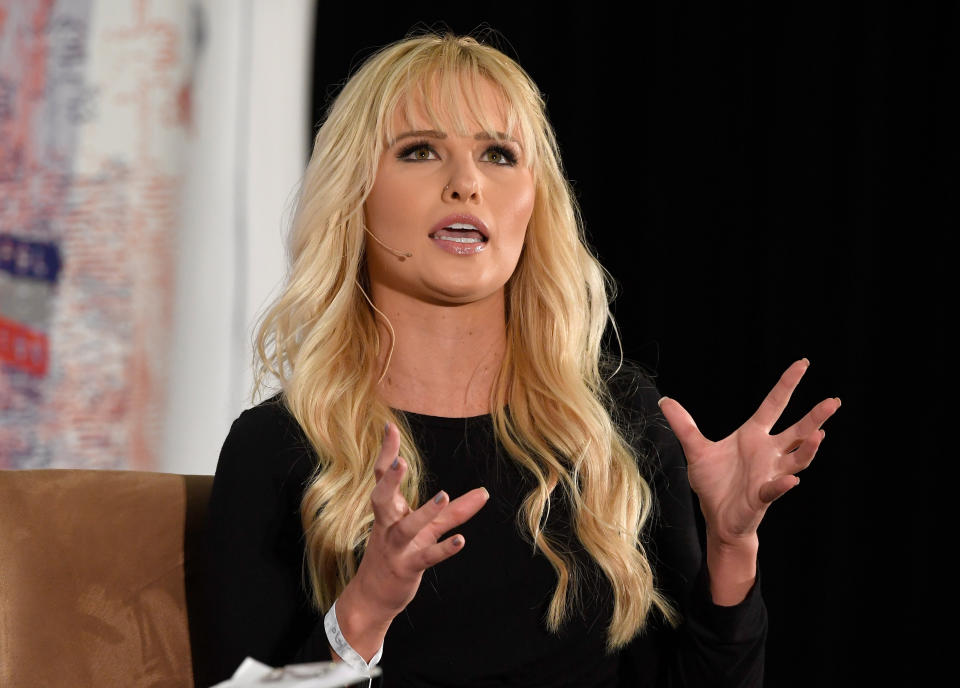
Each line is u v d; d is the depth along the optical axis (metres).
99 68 10.91
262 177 11.57
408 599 4.59
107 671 5.36
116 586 5.47
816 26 11.46
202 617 5.62
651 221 11.75
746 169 11.68
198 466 11.16
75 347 10.80
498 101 5.79
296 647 5.58
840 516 11.32
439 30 11.63
